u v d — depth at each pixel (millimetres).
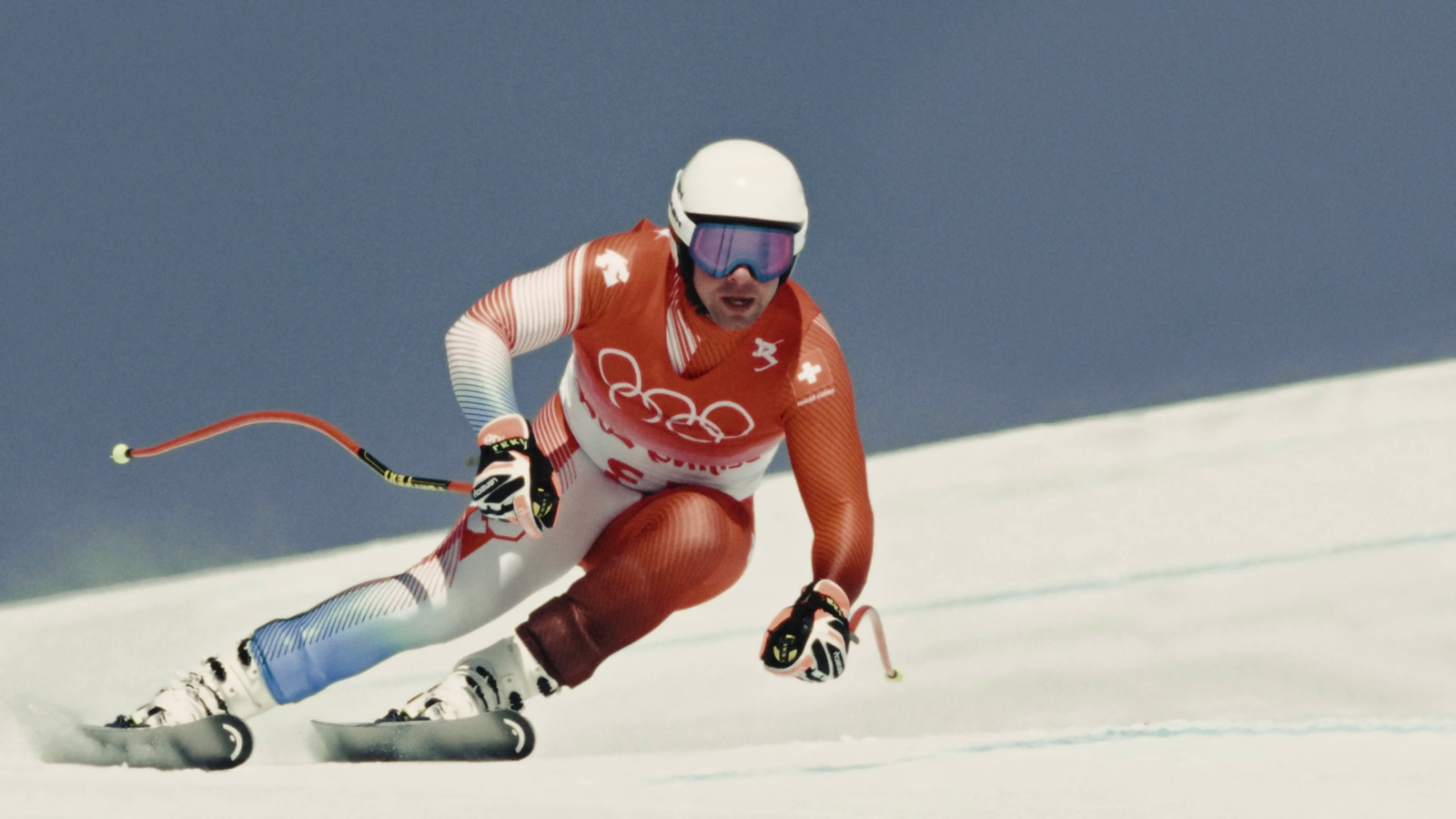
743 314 11445
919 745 9789
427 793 7578
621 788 7863
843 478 11883
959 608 19641
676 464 12922
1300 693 14688
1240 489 25828
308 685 12422
